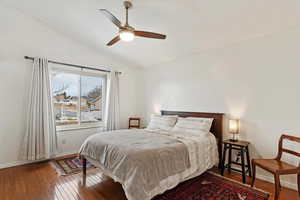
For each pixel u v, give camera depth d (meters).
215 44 3.11
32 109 3.15
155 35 2.33
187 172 2.27
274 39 2.51
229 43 3.01
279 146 2.33
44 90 3.28
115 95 4.47
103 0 2.47
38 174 2.76
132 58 4.37
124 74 4.77
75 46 3.85
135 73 4.99
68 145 3.79
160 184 1.90
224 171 2.92
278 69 2.47
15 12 3.06
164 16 2.56
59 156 3.64
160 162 1.97
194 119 3.18
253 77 2.73
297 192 2.23
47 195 2.15
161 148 2.11
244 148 2.57
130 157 1.87
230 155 2.75
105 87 4.52
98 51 4.22
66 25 3.36
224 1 2.09
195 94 3.57
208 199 2.06
